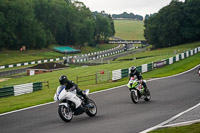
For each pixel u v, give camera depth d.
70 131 9.21
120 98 17.00
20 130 9.88
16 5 102.12
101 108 13.86
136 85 14.84
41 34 111.56
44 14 128.75
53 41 127.44
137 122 10.09
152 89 21.02
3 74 60.03
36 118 11.95
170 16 109.12
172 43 111.88
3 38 98.62
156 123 9.81
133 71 15.09
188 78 28.62
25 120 11.63
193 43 108.94
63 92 10.73
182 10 110.50
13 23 101.19
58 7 129.12
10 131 9.81
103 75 35.56
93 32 145.25
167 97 16.81
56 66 60.22
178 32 110.88
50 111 13.46
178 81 25.81
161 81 26.08
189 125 8.80
